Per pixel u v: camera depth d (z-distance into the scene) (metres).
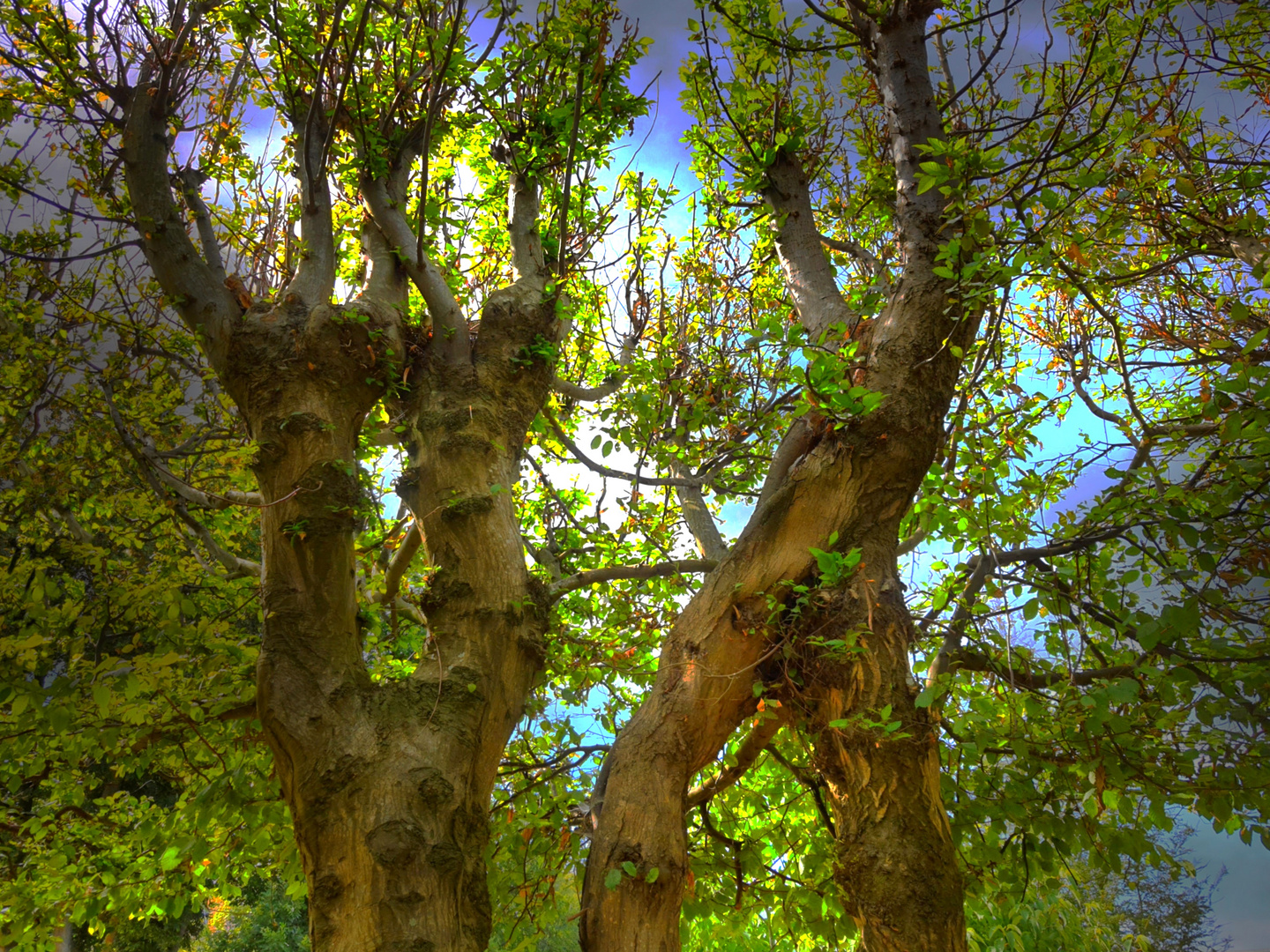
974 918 6.77
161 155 5.13
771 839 6.04
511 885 5.68
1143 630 3.97
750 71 6.37
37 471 4.40
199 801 4.57
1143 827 4.81
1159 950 8.58
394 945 3.50
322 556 4.46
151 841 5.39
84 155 5.25
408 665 7.06
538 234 6.52
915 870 3.85
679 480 7.34
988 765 5.00
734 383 7.92
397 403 5.70
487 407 5.34
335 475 4.68
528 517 7.91
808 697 4.41
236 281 5.39
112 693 3.77
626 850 3.96
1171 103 5.59
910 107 5.36
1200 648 4.50
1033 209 4.75
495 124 6.64
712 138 6.55
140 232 5.06
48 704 3.76
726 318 8.09
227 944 14.30
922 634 5.76
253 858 6.06
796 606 4.39
